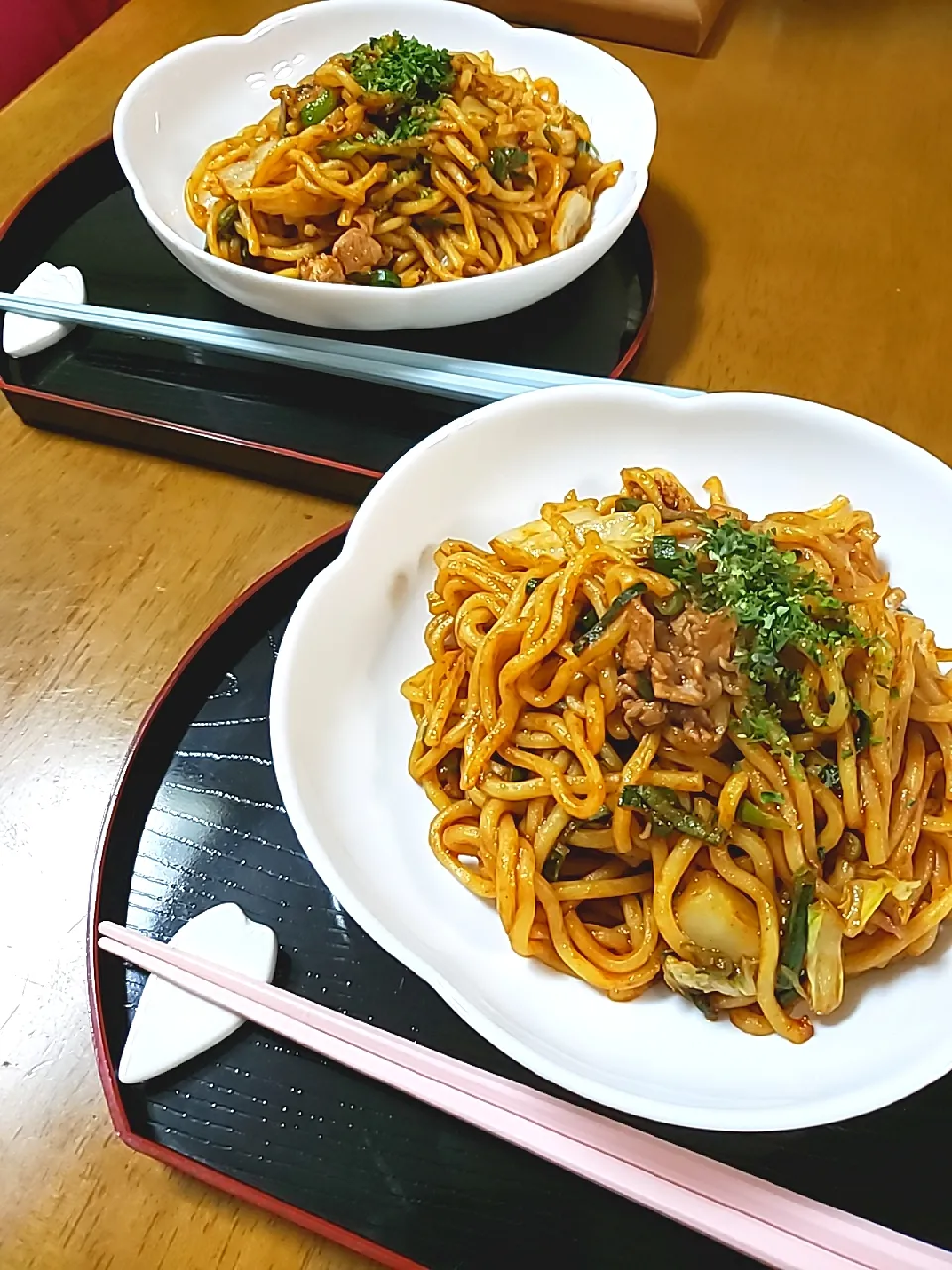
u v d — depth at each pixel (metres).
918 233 0.45
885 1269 0.20
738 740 0.24
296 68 0.48
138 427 0.37
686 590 0.24
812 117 0.50
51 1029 0.26
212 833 0.28
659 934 0.24
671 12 0.52
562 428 0.30
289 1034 0.24
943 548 0.28
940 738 0.25
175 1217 0.23
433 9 0.47
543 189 0.43
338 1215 0.22
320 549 0.32
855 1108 0.19
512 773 0.26
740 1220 0.21
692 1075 0.22
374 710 0.28
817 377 0.40
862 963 0.23
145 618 0.34
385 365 0.37
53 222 0.46
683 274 0.43
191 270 0.39
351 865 0.24
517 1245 0.22
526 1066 0.20
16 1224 0.23
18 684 0.33
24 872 0.29
